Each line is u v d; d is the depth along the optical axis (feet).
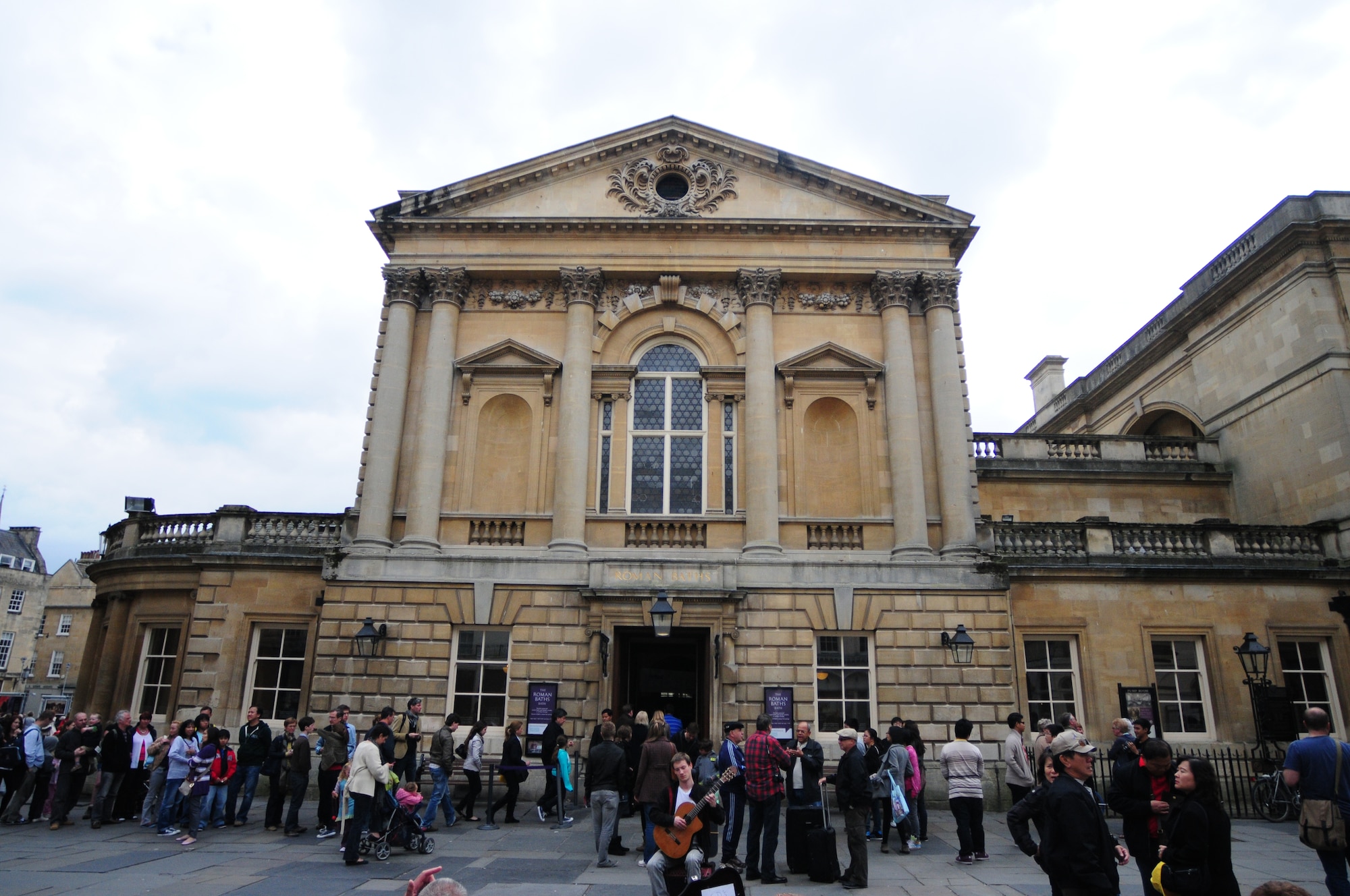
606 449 70.38
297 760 46.83
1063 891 20.45
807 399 70.85
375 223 72.74
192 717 65.67
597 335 72.28
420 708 52.65
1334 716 67.15
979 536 67.00
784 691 61.11
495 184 73.97
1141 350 100.78
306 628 68.64
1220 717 66.03
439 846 43.52
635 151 75.87
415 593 63.77
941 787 59.52
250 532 70.74
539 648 62.75
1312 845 27.86
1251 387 84.02
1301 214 78.69
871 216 73.97
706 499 68.69
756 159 75.00
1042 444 86.94
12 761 50.11
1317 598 68.95
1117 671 66.64
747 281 71.56
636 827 50.42
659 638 67.51
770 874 36.11
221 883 34.22
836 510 69.10
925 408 70.18
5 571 217.36
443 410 69.26
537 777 59.36
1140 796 26.14
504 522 67.51
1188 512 84.94
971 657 62.34
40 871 36.42
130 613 73.56
